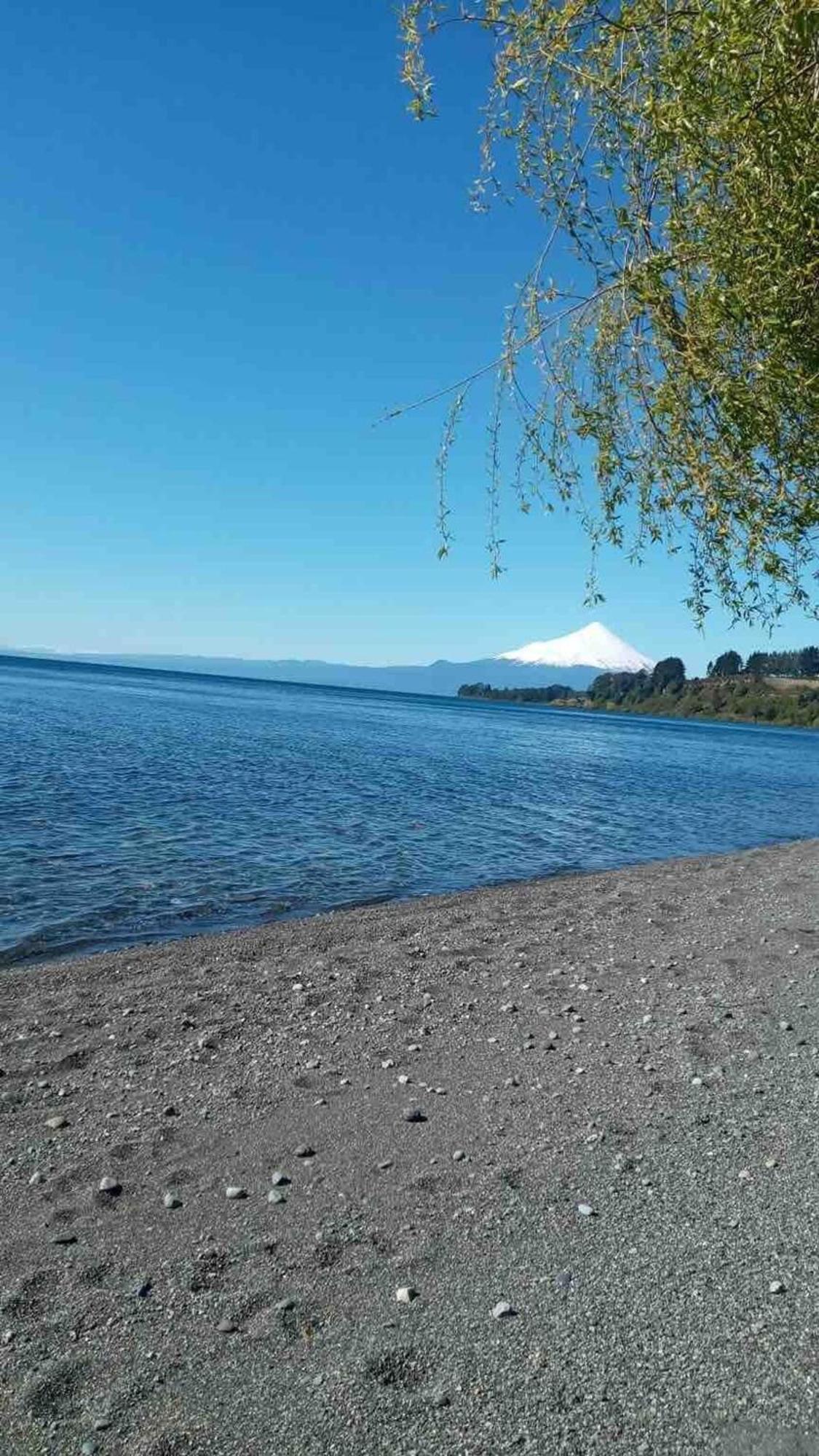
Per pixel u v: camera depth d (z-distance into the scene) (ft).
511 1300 15.49
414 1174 19.85
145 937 43.11
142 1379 13.70
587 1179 19.63
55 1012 30.94
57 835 64.85
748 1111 23.21
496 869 66.80
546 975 36.55
